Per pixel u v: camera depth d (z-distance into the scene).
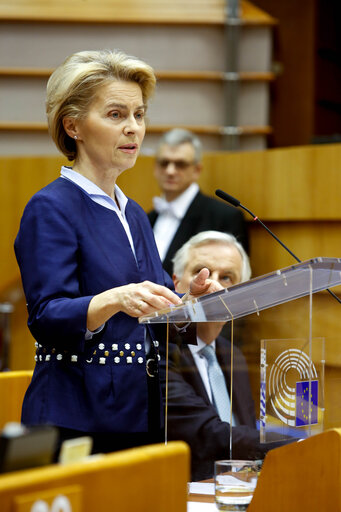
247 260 5.98
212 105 15.90
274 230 10.46
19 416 5.45
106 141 4.57
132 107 4.63
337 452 3.60
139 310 4.01
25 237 4.42
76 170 4.73
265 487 3.78
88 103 4.58
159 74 15.75
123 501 2.73
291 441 4.07
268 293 3.85
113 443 4.40
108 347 4.42
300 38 20.05
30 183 12.09
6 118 15.67
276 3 20.17
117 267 4.53
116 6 15.80
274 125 20.20
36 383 4.45
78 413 4.33
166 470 2.87
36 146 15.68
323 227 10.09
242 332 4.00
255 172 10.57
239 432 3.98
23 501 2.43
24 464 2.65
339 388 4.15
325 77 20.53
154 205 10.33
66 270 4.33
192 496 4.07
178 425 3.94
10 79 15.66
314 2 19.88
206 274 4.41
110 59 4.64
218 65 15.95
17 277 12.22
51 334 4.20
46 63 15.69
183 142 10.18
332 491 3.60
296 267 3.63
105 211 4.63
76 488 2.58
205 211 10.09
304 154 10.15
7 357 12.02
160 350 4.56
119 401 4.37
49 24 15.66
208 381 4.00
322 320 4.12
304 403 4.09
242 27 15.98
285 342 4.05
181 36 15.82
